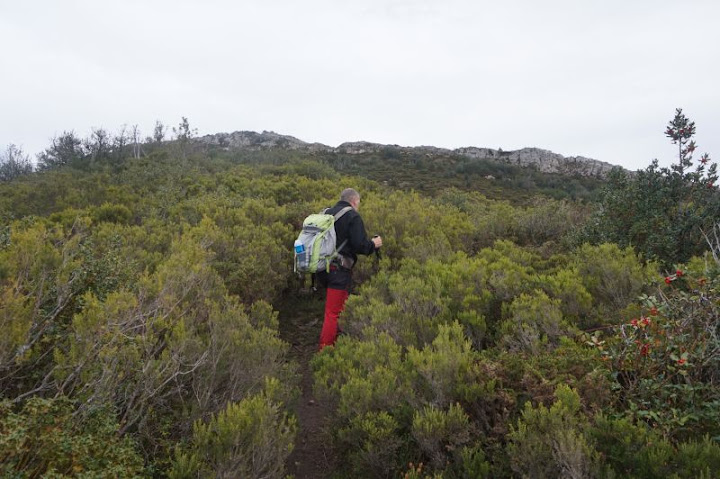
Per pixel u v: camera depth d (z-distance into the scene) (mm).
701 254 4961
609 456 2293
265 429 2525
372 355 3416
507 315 4141
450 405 2795
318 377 3402
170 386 3133
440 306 4215
